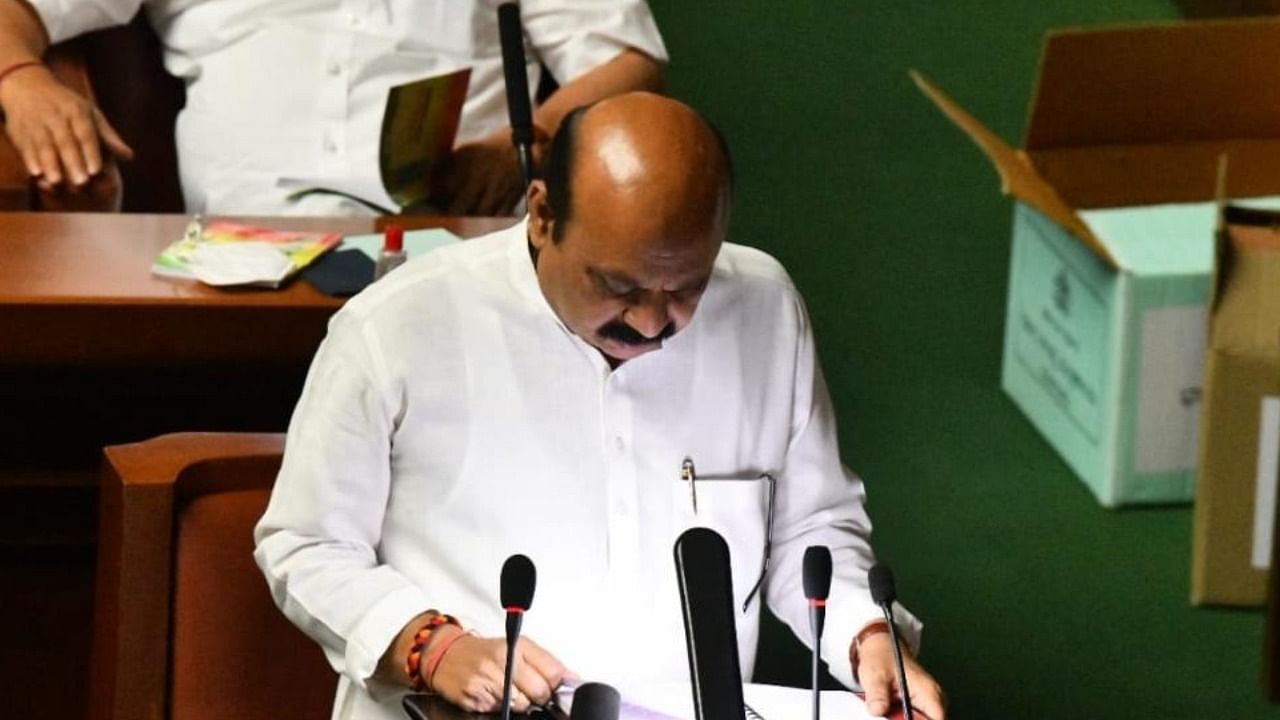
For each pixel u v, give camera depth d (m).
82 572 10.01
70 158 11.45
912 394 14.75
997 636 12.22
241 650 7.43
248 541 7.45
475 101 13.09
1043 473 13.86
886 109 18.88
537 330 7.07
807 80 19.30
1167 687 11.78
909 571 12.80
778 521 7.61
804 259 16.56
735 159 18.06
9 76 11.87
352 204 12.78
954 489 13.68
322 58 12.88
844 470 7.72
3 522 9.88
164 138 13.36
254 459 7.50
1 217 10.65
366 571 7.00
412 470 7.17
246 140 12.89
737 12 20.38
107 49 13.07
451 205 12.16
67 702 10.10
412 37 12.98
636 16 13.44
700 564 5.62
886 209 17.33
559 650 7.23
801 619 7.44
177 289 9.64
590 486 7.17
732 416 7.31
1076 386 4.33
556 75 13.54
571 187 6.47
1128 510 4.27
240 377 9.84
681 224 6.34
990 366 15.11
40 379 9.62
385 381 7.02
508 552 7.17
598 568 7.21
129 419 9.87
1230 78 4.57
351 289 9.76
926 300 16.00
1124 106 4.60
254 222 10.80
